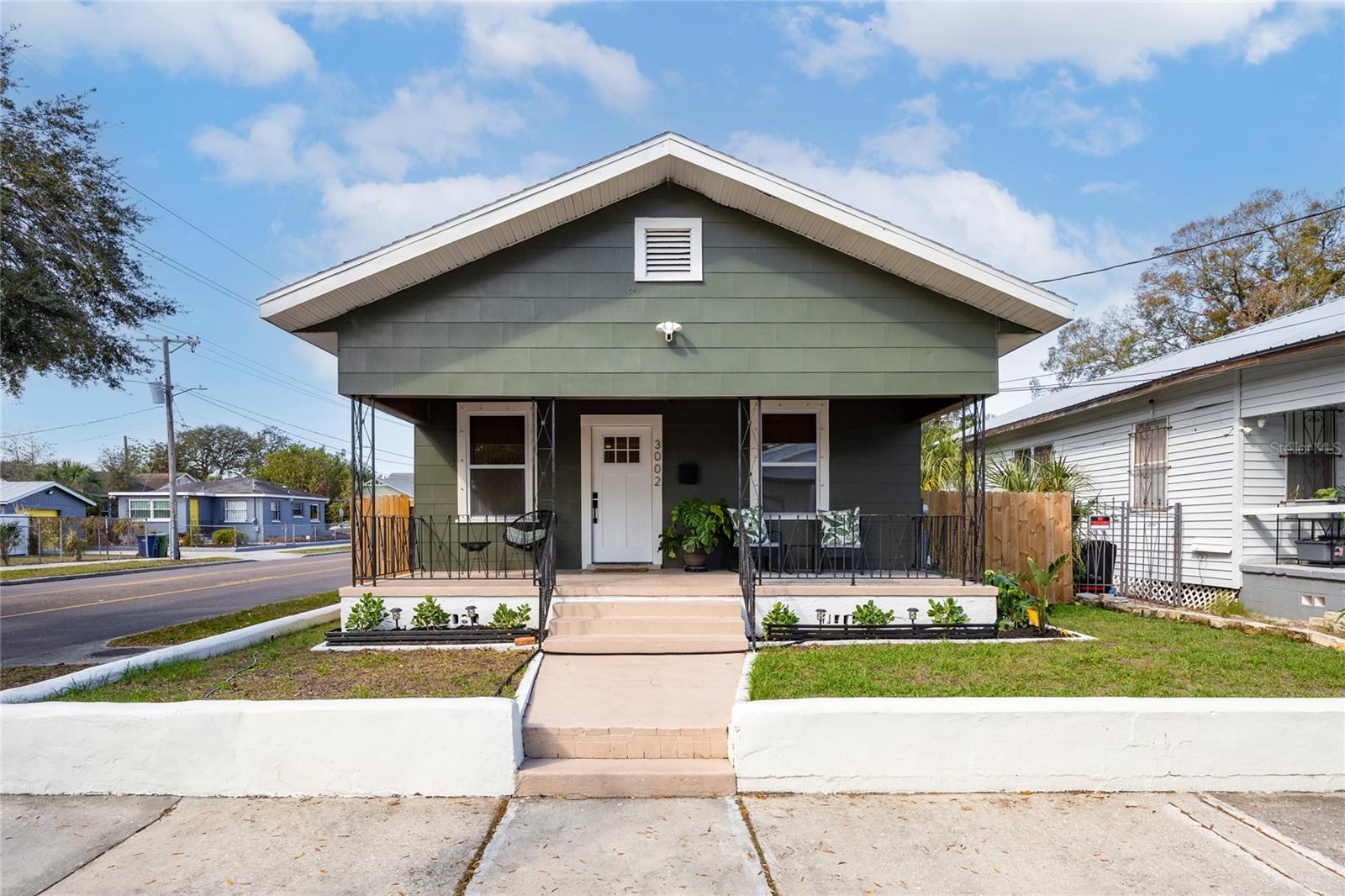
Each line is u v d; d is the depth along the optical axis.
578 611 8.15
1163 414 12.63
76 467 54.41
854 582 8.62
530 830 4.11
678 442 10.59
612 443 10.67
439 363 8.44
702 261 8.58
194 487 47.94
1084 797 4.53
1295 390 10.05
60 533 30.94
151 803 4.51
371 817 4.30
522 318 8.49
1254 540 10.84
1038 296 7.97
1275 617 10.12
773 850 3.86
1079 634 8.35
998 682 6.08
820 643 7.89
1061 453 16.11
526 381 8.47
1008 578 8.85
